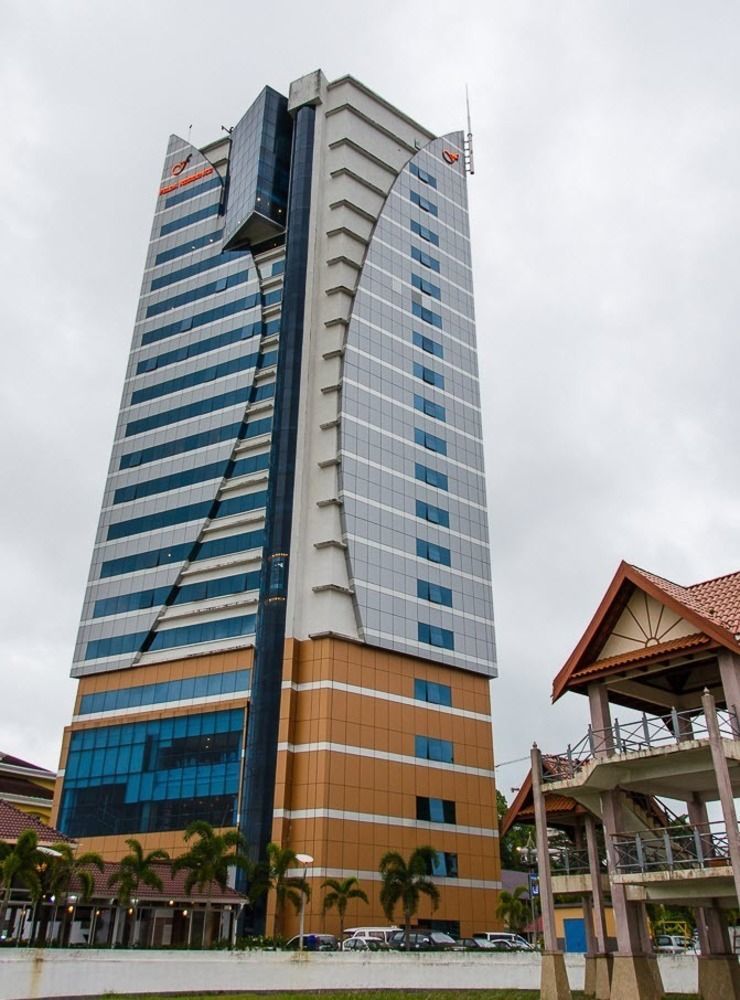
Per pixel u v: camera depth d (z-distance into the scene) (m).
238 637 73.75
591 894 37.94
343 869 62.47
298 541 74.00
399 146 100.81
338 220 89.44
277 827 63.28
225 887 56.91
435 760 72.62
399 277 91.69
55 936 48.34
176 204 107.31
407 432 84.31
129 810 72.00
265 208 93.31
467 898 69.31
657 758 26.11
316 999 33.16
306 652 70.31
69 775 77.12
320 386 81.50
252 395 85.50
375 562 75.31
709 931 28.23
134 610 81.62
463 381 93.88
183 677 75.19
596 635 29.39
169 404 91.75
